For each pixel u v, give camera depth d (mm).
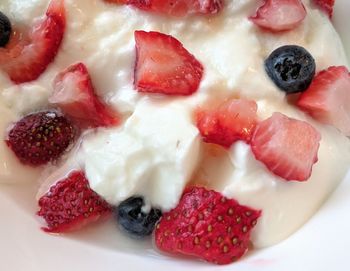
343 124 178
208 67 179
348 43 200
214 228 159
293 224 167
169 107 173
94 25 186
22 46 185
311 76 176
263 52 182
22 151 178
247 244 165
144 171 169
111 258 168
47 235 169
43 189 178
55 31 182
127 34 185
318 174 171
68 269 161
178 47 178
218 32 184
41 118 179
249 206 165
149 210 170
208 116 169
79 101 177
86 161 176
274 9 181
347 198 168
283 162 161
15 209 174
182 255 167
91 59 184
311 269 149
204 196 162
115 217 176
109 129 180
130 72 183
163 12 184
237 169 168
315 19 192
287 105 178
